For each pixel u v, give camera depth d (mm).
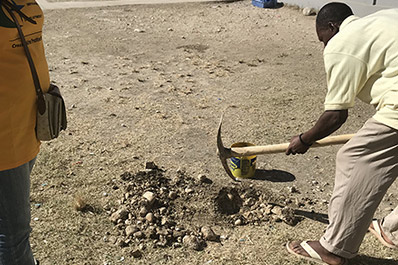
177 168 4270
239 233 3449
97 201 3742
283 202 3809
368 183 2803
